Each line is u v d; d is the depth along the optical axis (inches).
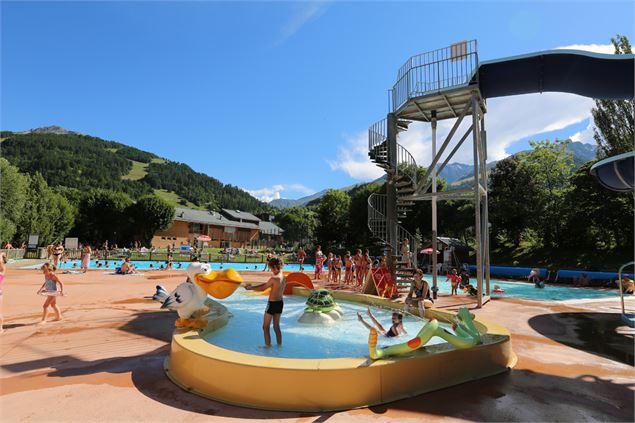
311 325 338.3
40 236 1675.7
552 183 1266.0
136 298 481.7
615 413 155.3
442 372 187.0
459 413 154.7
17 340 272.5
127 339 277.7
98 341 271.1
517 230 1302.9
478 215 455.5
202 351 183.6
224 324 334.0
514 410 157.8
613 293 641.6
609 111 1095.0
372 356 175.6
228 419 148.5
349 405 160.1
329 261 777.6
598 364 223.9
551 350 255.9
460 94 492.1
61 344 262.1
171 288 588.4
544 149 1275.8
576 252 1075.3
